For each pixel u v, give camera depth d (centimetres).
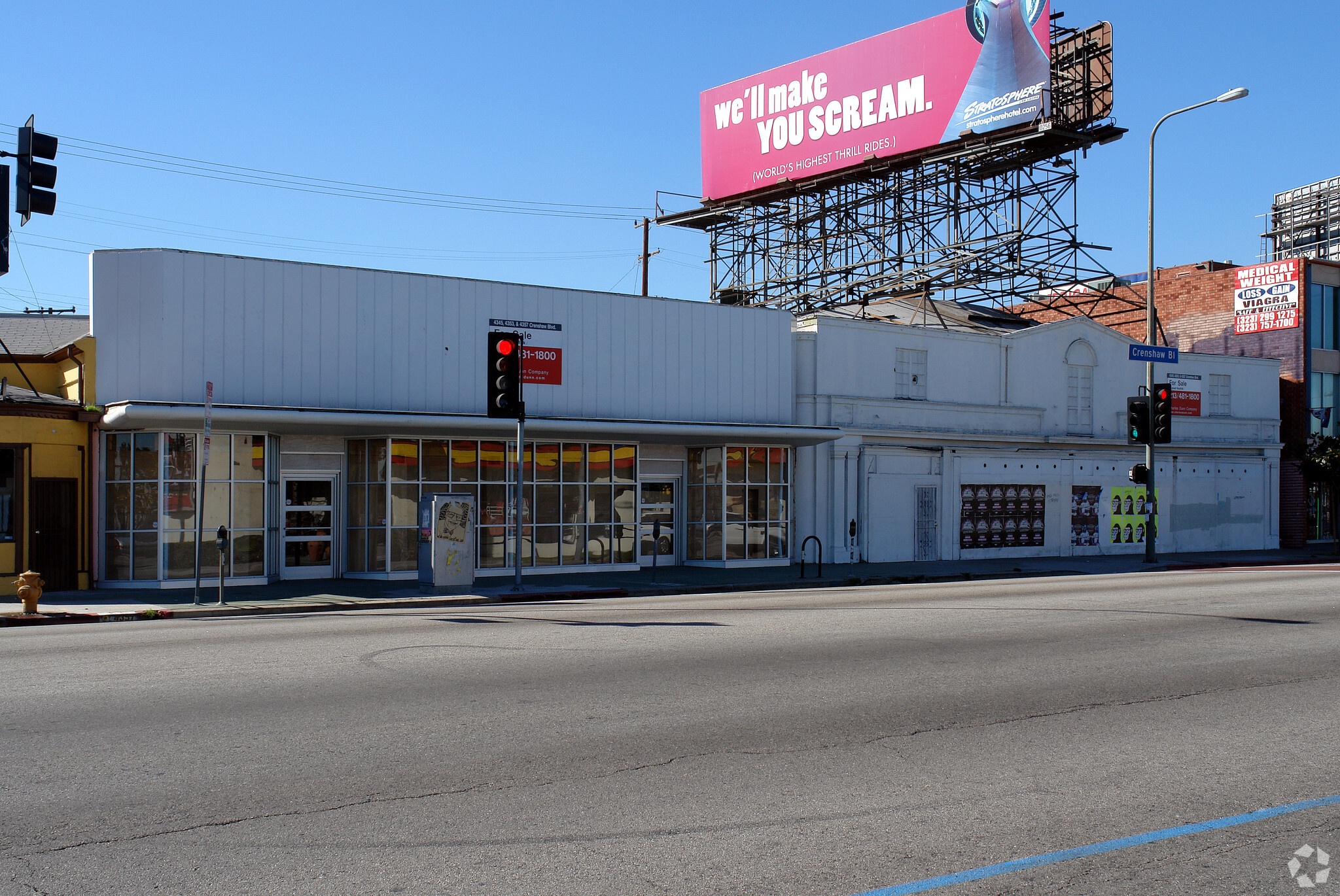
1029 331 3238
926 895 487
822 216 3844
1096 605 1689
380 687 923
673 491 2662
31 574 1547
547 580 2209
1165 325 4278
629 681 962
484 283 2320
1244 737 787
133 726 772
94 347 1983
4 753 698
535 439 2345
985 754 728
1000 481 3148
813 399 2794
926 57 3516
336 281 2152
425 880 494
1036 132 3253
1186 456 3603
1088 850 546
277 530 2098
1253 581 2273
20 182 1312
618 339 2495
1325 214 5503
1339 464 3694
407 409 2219
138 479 1970
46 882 489
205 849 531
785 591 2103
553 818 582
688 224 4291
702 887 490
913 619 1470
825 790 640
